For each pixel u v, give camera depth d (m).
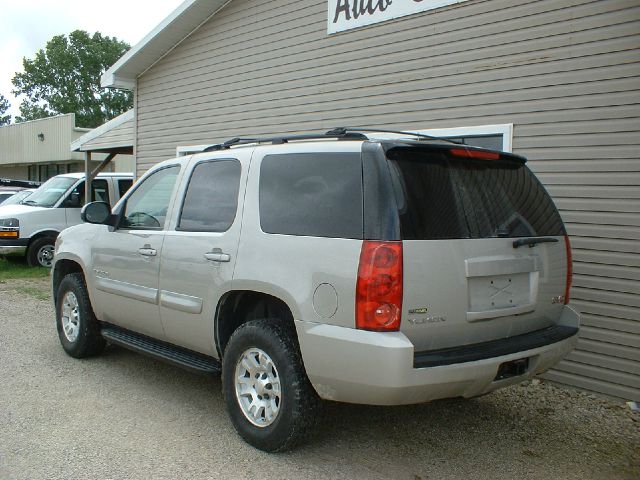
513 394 5.16
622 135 5.04
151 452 3.85
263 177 4.02
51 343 6.44
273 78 8.35
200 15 9.23
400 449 4.00
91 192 12.54
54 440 4.00
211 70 9.36
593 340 5.21
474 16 6.01
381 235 3.22
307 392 3.63
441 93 6.32
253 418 3.88
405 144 3.42
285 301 3.60
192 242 4.33
